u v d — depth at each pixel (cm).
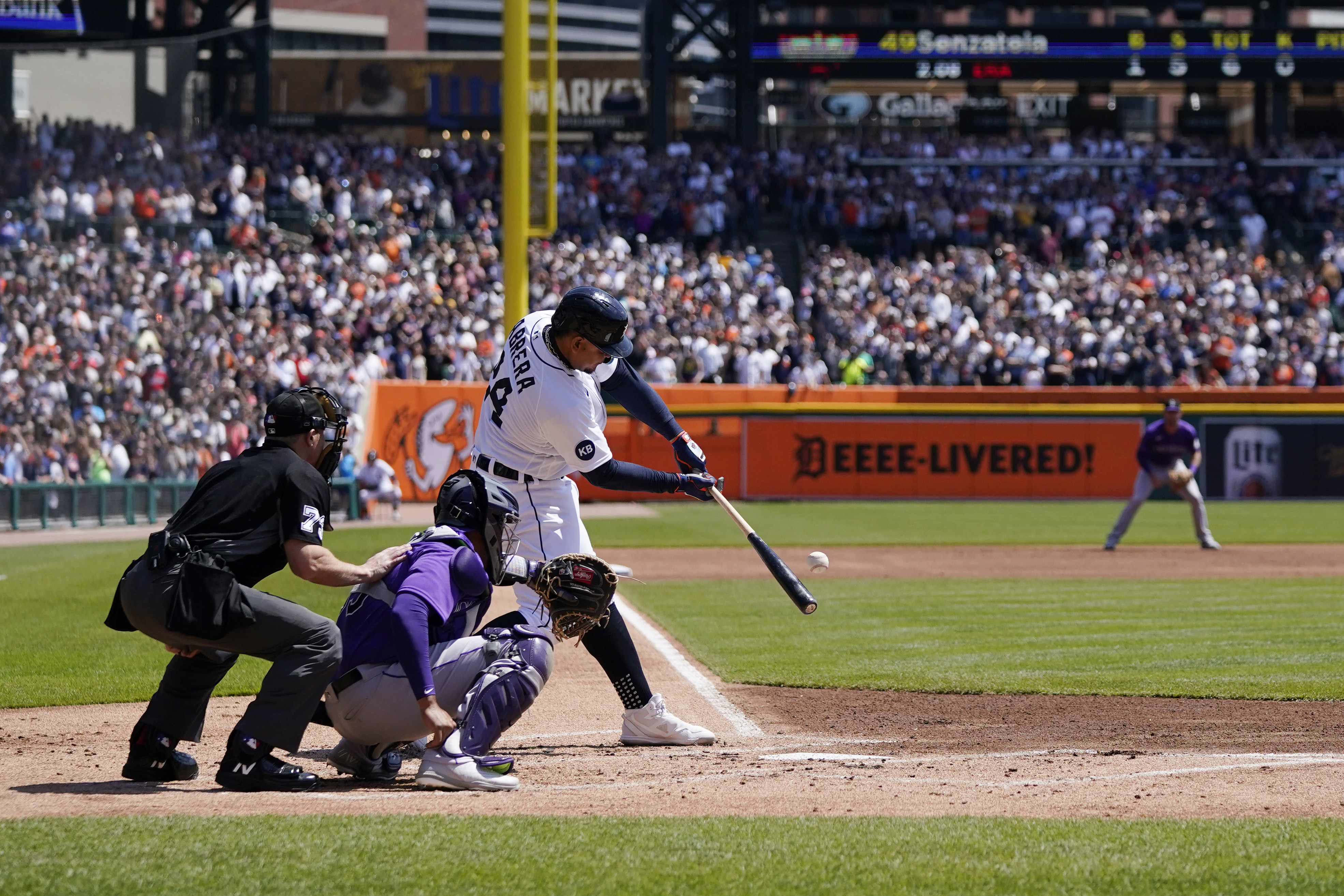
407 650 1096
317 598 2702
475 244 6800
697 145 8025
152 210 6166
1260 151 8025
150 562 1083
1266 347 6669
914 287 6825
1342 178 7838
